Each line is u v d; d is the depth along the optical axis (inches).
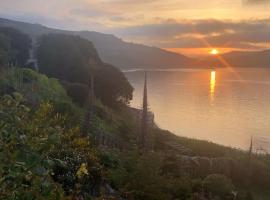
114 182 635.5
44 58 3395.7
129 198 596.4
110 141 1396.4
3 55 2295.8
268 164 1891.0
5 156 153.9
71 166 526.0
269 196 1440.7
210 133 4473.4
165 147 1887.3
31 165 156.3
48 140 165.9
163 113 5831.7
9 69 1861.5
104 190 580.4
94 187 574.6
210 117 5644.7
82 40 3713.1
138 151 698.2
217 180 1044.5
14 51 3420.3
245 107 6879.9
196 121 5246.1
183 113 5905.5
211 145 2229.3
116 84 2869.1
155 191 629.9
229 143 3937.0
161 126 4758.9
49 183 166.4
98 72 2903.5
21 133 165.5
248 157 1615.4
